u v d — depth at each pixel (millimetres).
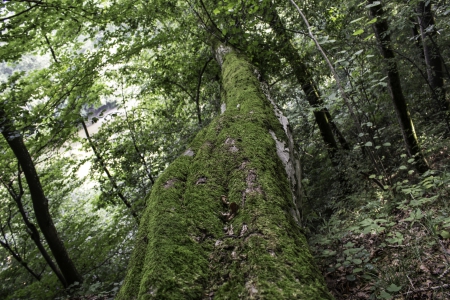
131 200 7730
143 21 6727
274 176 1643
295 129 6812
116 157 7508
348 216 4199
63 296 5484
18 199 6238
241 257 1148
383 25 4723
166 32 6992
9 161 6301
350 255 2652
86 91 7480
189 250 1220
